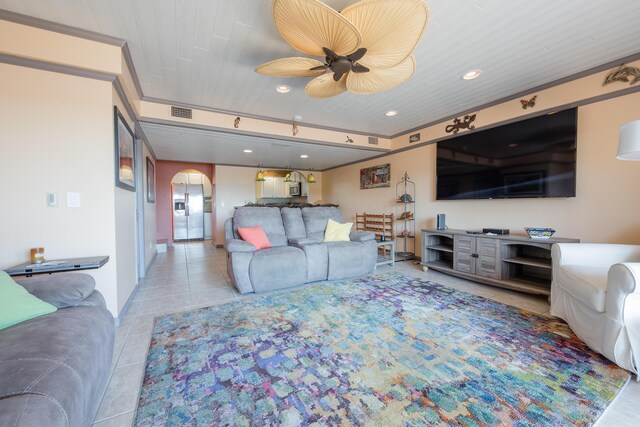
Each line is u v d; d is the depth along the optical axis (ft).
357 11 4.57
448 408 4.19
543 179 9.68
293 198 27.58
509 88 10.05
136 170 11.12
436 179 13.97
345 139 15.61
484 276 10.34
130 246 9.27
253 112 12.49
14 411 2.30
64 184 6.64
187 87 9.80
